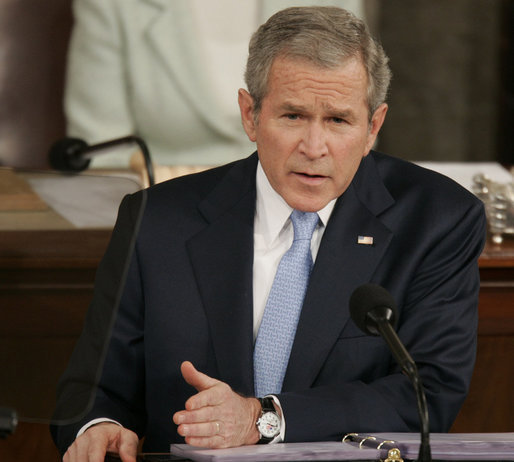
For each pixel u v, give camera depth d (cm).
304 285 770
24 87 1541
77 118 1538
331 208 786
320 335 755
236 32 1544
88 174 569
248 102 755
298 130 715
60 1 1541
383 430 716
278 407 697
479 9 1989
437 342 767
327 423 698
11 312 548
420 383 579
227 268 775
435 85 2000
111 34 1523
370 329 617
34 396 548
